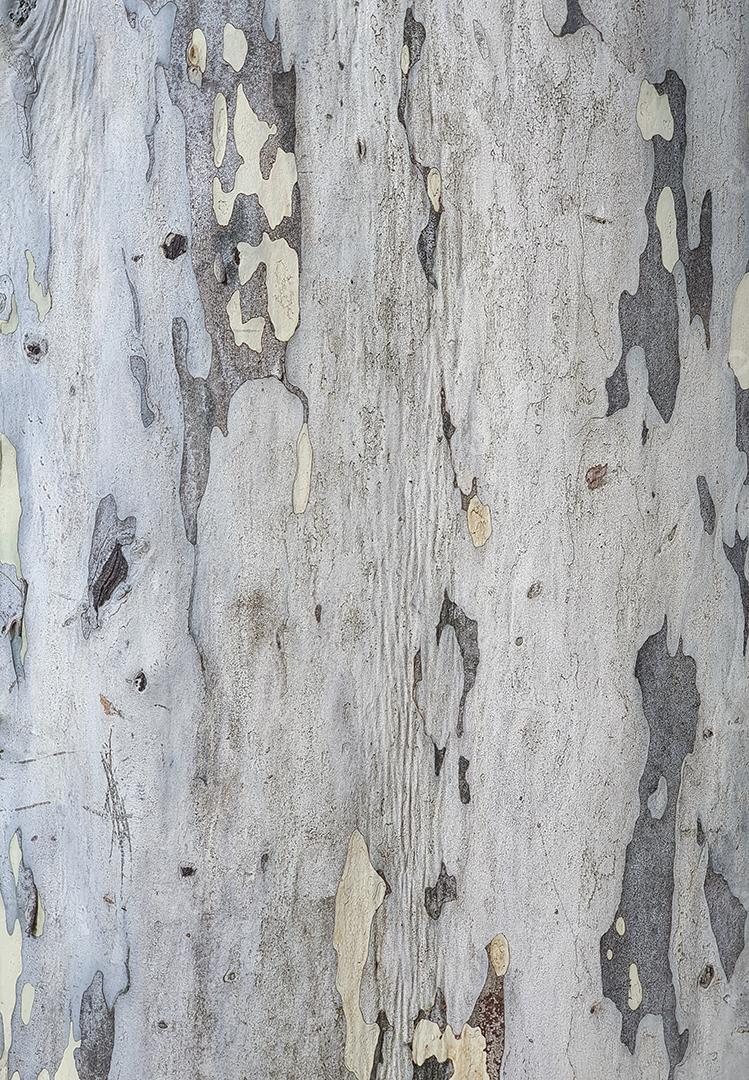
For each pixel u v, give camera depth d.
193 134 1.02
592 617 1.14
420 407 1.08
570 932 1.15
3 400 1.04
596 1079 1.17
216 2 1.02
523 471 1.11
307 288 1.05
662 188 1.14
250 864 1.06
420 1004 1.11
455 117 1.08
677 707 1.18
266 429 1.05
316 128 1.04
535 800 1.13
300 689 1.06
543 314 1.11
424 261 1.08
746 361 1.18
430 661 1.10
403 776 1.09
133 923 1.04
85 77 1.02
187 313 1.03
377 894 1.09
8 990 1.07
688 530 1.17
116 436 1.03
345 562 1.07
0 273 1.04
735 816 1.20
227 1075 1.06
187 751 1.04
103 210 1.02
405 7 1.06
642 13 1.12
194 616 1.04
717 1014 1.21
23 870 1.06
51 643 1.04
